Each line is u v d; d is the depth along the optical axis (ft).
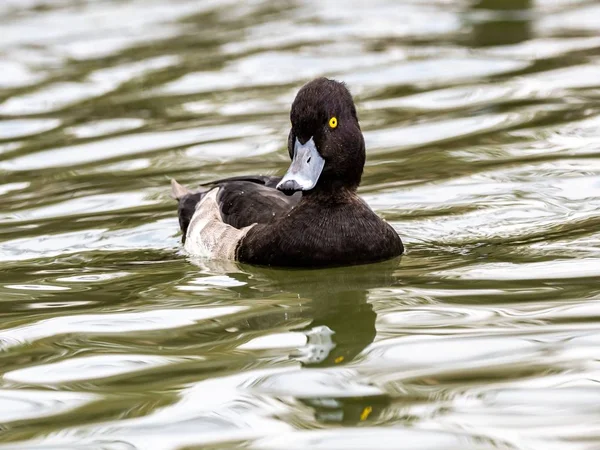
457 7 79.51
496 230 40.19
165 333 31.27
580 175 45.70
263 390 26.63
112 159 51.19
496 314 31.42
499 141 51.01
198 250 39.81
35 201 46.09
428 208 43.11
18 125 56.80
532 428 23.94
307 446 23.62
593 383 26.11
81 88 62.69
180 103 59.47
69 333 31.50
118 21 78.95
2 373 28.58
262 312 32.91
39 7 84.12
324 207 37.17
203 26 76.74
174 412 25.62
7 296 35.27
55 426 25.18
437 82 61.31
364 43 70.28
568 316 30.86
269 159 49.90
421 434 23.90
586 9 76.89
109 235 42.04
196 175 48.14
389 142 51.83
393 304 33.01
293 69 64.90
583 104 55.72
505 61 64.69
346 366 28.04
